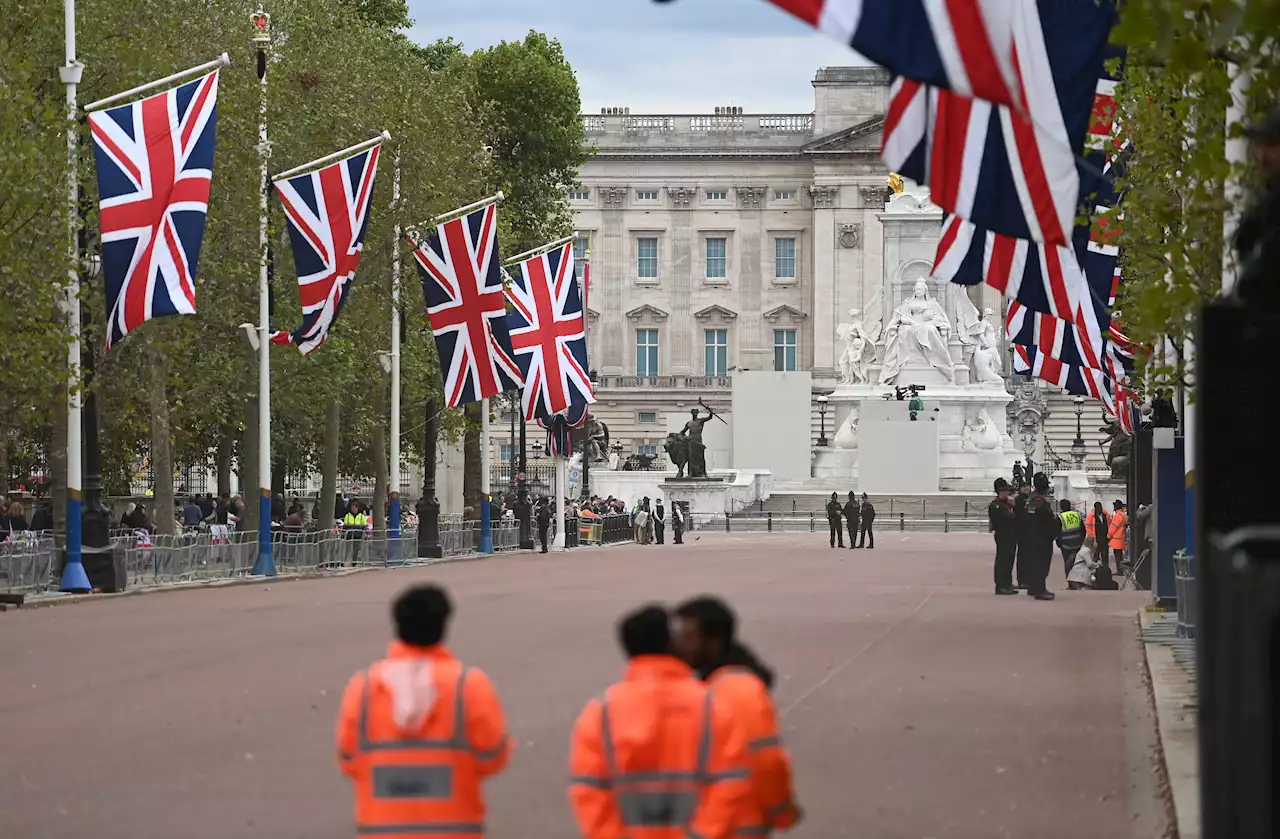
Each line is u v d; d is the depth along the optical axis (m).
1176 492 46.47
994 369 149.75
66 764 22.20
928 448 135.50
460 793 11.93
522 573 67.81
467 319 68.69
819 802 19.59
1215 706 8.92
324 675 31.22
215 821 18.55
